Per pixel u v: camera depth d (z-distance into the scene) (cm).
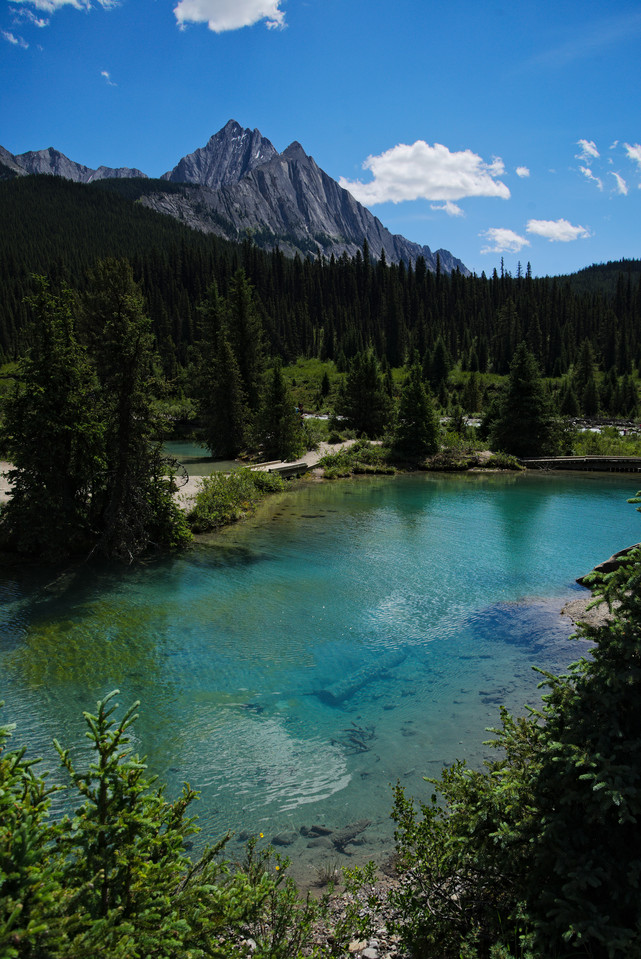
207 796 534
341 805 525
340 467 2941
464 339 12525
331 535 1612
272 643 895
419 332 11712
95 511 1396
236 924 302
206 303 5078
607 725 327
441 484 2630
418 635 938
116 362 1343
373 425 4081
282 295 13762
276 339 11194
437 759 600
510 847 332
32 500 1265
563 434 3538
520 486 2570
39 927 187
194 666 808
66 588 1130
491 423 3656
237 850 463
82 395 1320
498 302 14362
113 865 246
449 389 9031
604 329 12481
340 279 14800
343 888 422
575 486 2575
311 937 362
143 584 1163
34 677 760
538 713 390
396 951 356
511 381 3475
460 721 678
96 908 238
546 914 289
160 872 258
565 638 928
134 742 618
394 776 570
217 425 3403
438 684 774
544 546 1515
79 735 625
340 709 704
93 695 716
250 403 4259
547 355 11419
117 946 211
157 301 10850
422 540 1565
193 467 2919
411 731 655
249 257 14025
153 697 718
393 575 1255
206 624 963
